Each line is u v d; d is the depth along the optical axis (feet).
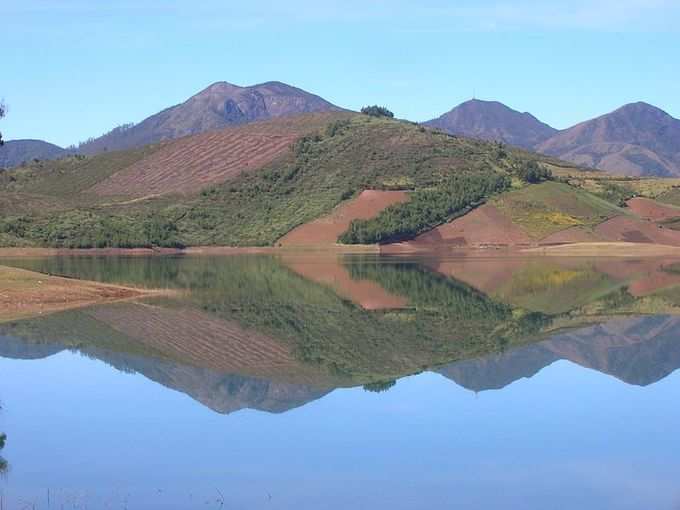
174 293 287.69
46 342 182.60
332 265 451.53
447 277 366.43
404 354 171.53
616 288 312.50
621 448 105.09
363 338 193.16
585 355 169.99
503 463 99.81
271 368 156.87
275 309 247.29
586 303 264.31
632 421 118.21
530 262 472.44
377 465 99.50
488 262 473.67
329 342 187.32
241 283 334.44
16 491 91.91
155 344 182.50
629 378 147.33
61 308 239.09
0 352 171.22
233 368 157.28
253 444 108.27
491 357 167.53
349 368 157.48
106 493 91.40
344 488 91.86
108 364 160.45
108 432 114.11
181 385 142.72
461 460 100.99
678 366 158.81
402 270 410.11
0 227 629.92
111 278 349.41
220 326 210.18
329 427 115.96
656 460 100.68
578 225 652.48
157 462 101.24
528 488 91.61
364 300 273.75
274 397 133.80
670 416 120.98
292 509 86.33
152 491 91.66
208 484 93.61
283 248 645.92
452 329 207.51
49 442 109.29
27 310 233.35
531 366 158.61
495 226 653.71
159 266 440.04
